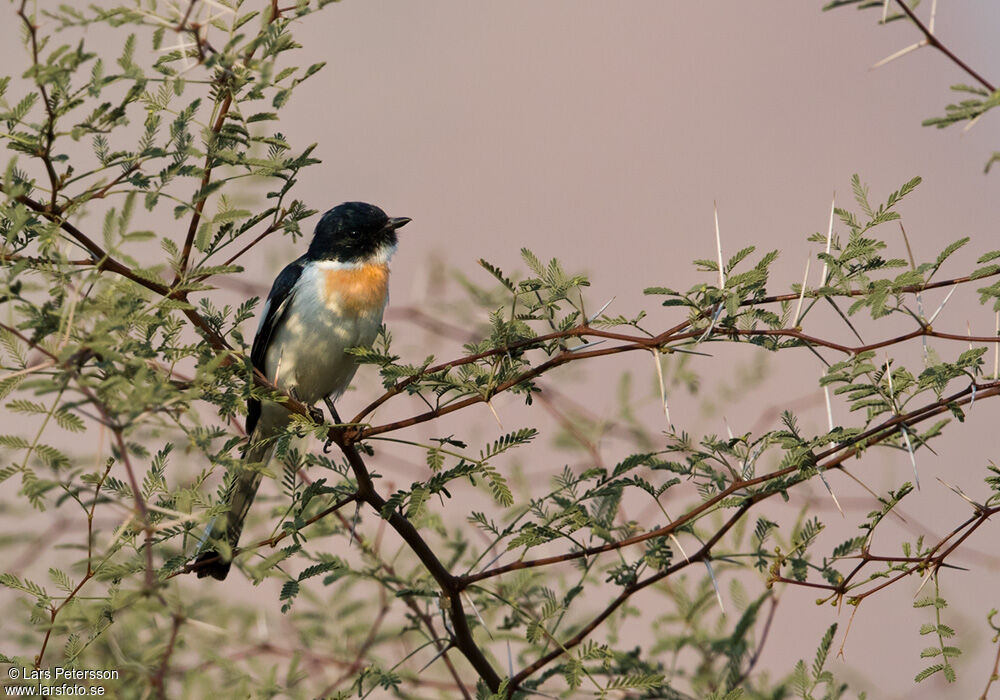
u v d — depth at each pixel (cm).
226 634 823
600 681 995
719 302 803
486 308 1236
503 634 991
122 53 734
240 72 764
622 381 1259
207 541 712
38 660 756
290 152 883
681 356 1248
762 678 987
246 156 795
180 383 693
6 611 872
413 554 1057
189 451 746
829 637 909
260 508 1075
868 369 771
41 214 747
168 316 754
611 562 1019
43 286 679
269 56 756
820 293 795
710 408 1244
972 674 990
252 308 864
